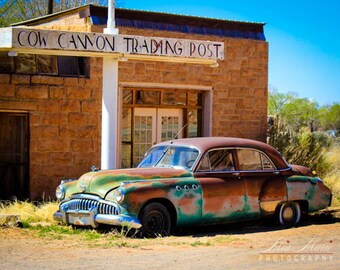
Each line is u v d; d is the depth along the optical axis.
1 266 7.66
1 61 14.48
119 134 15.65
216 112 16.97
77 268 7.59
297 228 11.47
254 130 17.52
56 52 11.64
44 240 9.54
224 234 10.81
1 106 14.18
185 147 11.08
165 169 10.70
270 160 11.66
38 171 14.50
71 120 14.79
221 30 17.12
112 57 12.23
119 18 15.70
